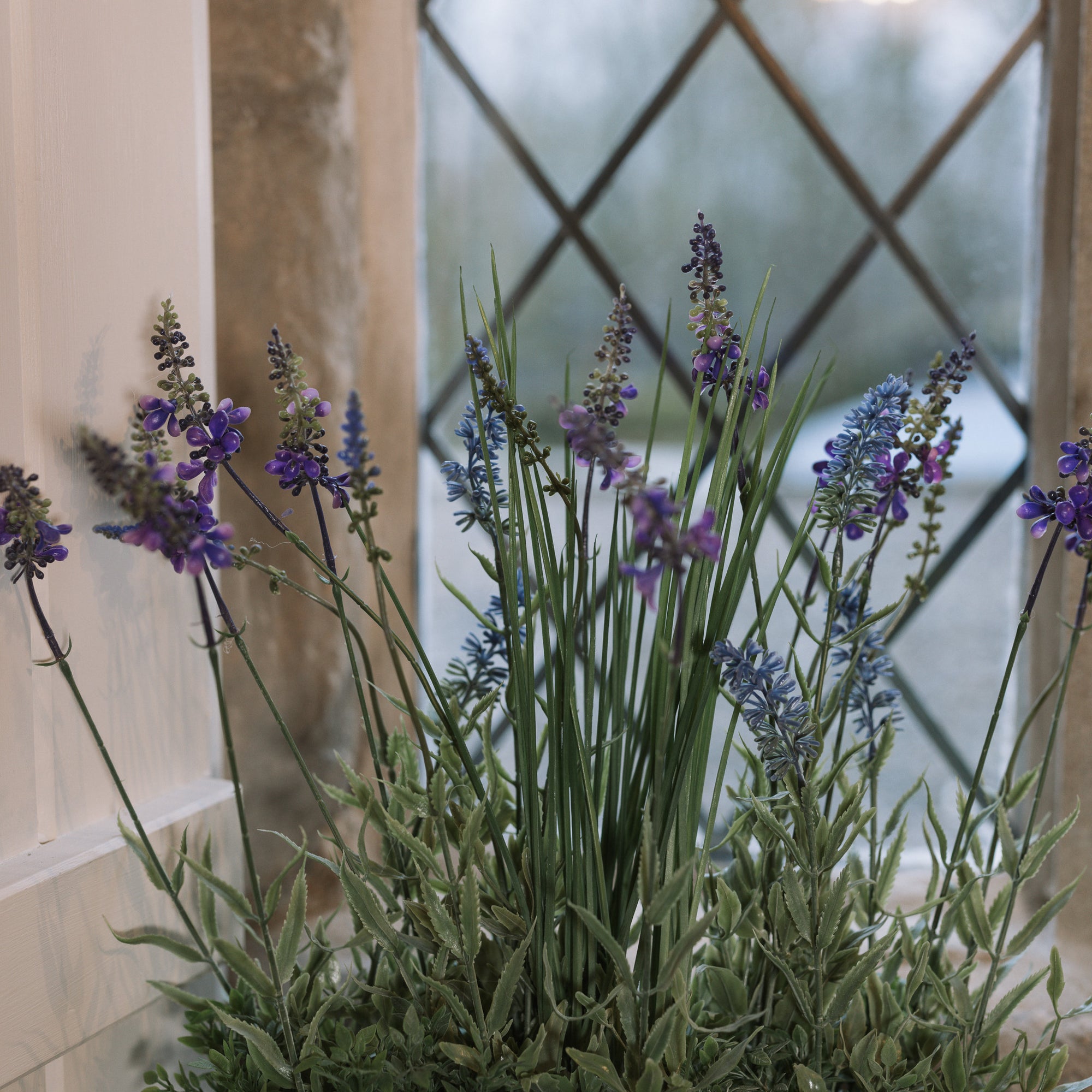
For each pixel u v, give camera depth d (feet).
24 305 1.83
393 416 3.11
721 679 1.68
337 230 2.81
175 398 1.68
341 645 2.84
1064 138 3.03
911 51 3.14
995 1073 1.91
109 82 2.01
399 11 2.99
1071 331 3.01
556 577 1.64
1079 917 2.92
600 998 1.76
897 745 3.38
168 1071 2.31
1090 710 2.92
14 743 1.84
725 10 3.14
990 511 3.27
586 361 3.34
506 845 1.99
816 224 3.24
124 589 2.12
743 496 1.69
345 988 2.10
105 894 1.95
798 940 1.85
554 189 3.25
